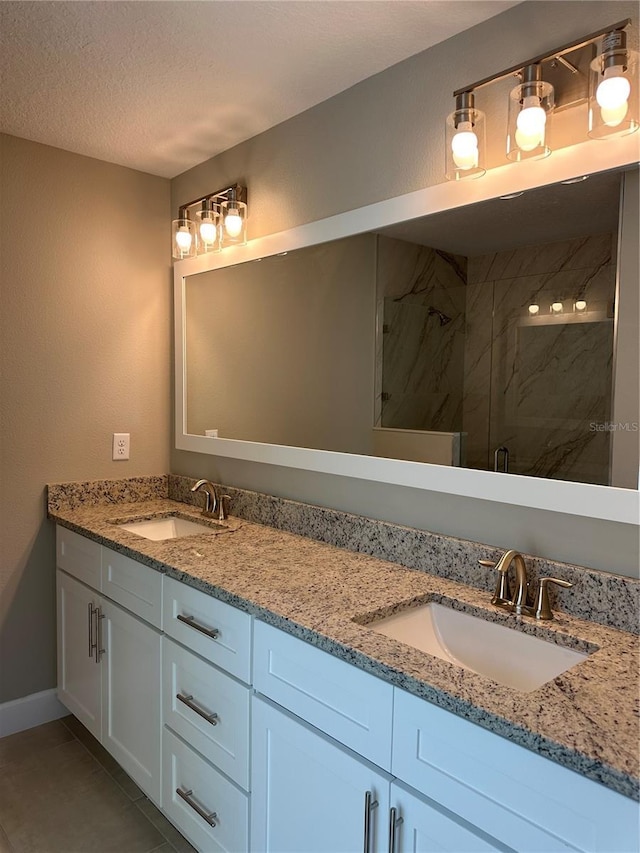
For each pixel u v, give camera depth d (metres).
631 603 1.25
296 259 2.04
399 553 1.71
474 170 1.44
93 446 2.51
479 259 1.50
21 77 1.79
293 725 1.30
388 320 1.72
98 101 1.94
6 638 2.34
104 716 2.08
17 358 2.29
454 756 1.00
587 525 1.34
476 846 0.97
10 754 2.23
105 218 2.48
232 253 2.31
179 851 1.78
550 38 1.38
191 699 1.64
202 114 2.03
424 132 1.64
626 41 1.21
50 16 1.48
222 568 1.66
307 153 1.99
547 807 0.89
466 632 1.40
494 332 1.47
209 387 2.47
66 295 2.40
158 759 1.80
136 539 1.98
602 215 1.29
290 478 2.12
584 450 1.33
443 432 1.59
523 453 1.43
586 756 0.83
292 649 1.31
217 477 2.46
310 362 1.99
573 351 1.34
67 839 1.82
